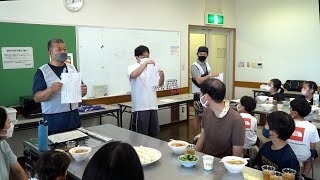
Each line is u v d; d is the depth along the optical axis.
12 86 3.85
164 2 5.58
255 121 2.88
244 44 7.07
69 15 4.32
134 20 5.13
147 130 3.50
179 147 1.93
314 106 3.62
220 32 7.05
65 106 2.57
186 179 1.56
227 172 1.66
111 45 4.84
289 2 6.22
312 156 2.59
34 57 4.02
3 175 1.78
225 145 2.08
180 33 5.96
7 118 1.70
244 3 6.95
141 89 3.41
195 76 4.32
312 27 5.95
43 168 1.44
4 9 3.71
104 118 4.88
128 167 0.74
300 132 2.50
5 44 3.75
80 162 1.82
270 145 2.09
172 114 6.03
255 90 6.25
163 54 5.67
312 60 6.03
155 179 1.56
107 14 4.75
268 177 1.53
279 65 6.52
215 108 2.06
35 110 3.67
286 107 3.70
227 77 7.45
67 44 4.32
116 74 4.96
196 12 6.24
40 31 4.04
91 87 4.65
